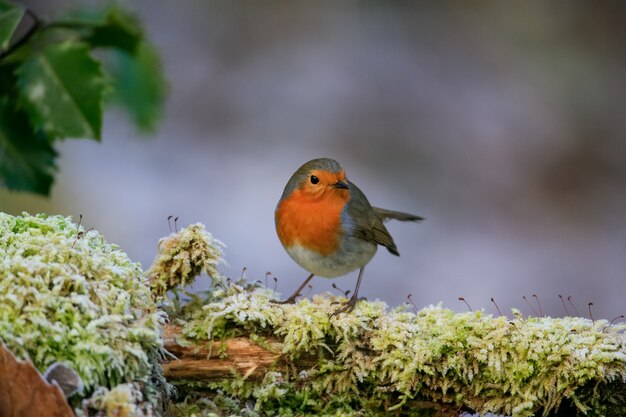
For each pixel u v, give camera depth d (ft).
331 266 24.47
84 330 14.96
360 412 18.61
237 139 46.98
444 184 46.34
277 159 46.06
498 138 48.93
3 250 16.02
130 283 16.60
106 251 17.72
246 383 18.51
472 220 44.24
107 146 44.73
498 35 54.90
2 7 18.58
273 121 48.24
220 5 53.78
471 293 39.29
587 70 52.19
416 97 50.90
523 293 39.81
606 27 55.42
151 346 16.19
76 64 18.48
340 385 18.54
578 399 17.81
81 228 18.48
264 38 52.85
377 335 18.52
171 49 50.42
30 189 20.74
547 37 55.11
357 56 53.06
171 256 18.99
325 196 23.52
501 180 46.73
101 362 14.90
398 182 46.14
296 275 38.42
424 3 57.11
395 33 54.90
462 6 57.11
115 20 20.27
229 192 43.50
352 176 46.09
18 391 13.76
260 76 50.80
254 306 18.37
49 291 15.17
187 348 18.19
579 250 42.63
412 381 18.19
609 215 45.11
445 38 55.01
